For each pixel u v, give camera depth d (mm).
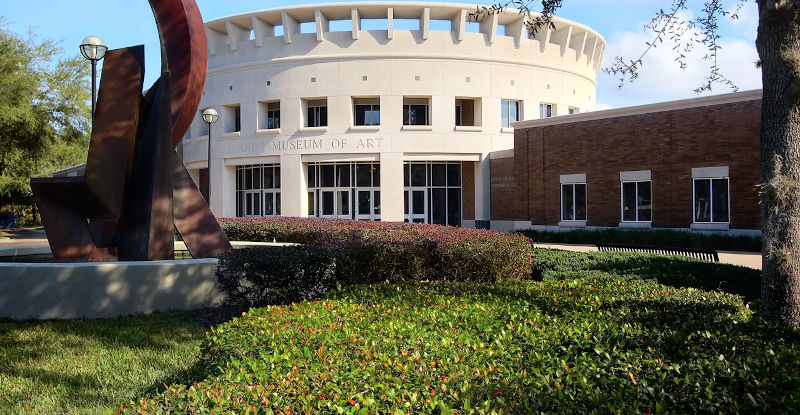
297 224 18906
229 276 8023
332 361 3406
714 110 21500
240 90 34188
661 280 8359
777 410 2727
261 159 33781
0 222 48344
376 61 32375
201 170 39281
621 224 24109
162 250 9586
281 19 33688
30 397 4863
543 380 2988
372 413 2586
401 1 31438
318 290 8297
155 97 10227
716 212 21516
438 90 32531
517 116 34250
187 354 6176
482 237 11664
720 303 5492
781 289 5004
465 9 32062
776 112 5125
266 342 3951
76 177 9594
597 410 2637
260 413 2664
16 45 31359
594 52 39125
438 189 34312
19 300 7996
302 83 32844
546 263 10562
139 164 9984
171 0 10289
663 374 3127
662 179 22953
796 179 5020
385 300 5648
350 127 32406
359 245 9141
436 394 2834
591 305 5367
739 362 3412
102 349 6375
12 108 29578
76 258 9453
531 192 27906
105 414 2967
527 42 33844
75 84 34844
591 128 25422
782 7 4953
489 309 5020
